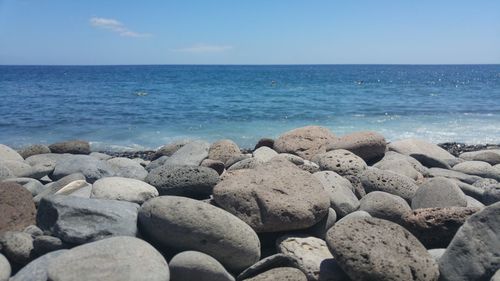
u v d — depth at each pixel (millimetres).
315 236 1315
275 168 1442
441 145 3578
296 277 1090
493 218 1121
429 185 1532
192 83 12383
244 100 7258
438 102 7055
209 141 3914
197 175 1483
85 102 6785
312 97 7871
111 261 1019
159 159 2248
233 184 1340
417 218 1279
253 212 1265
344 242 1099
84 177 1715
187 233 1121
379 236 1124
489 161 2434
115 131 4387
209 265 1057
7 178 1814
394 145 2477
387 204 1354
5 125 4672
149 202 1189
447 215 1264
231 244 1127
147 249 1062
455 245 1124
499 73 25297
